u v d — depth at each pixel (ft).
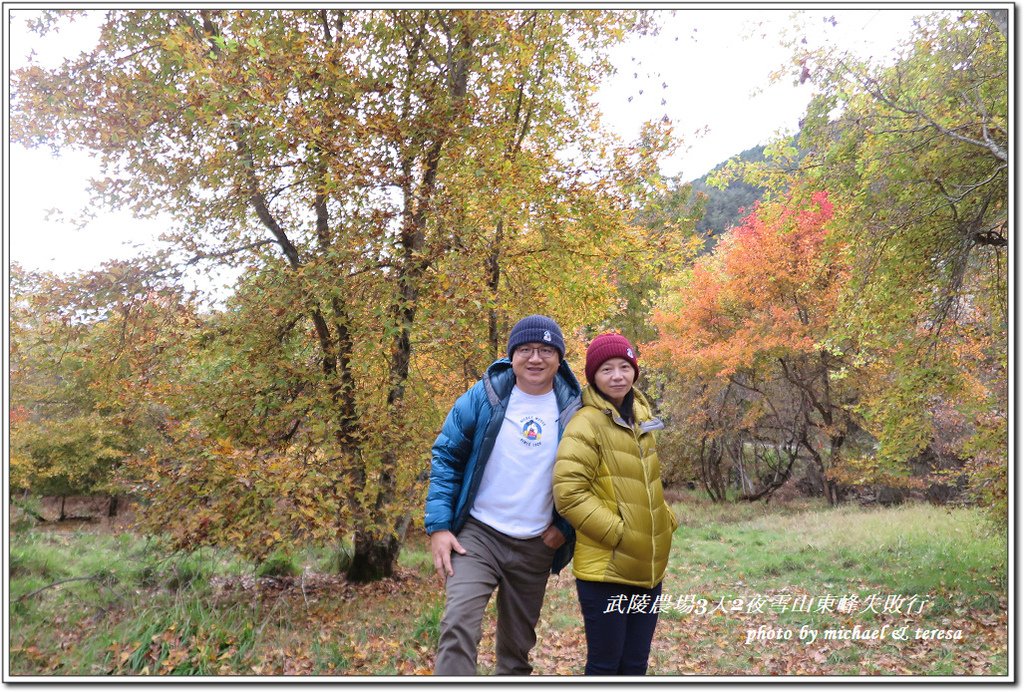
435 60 31.12
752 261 58.44
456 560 8.71
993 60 26.03
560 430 9.15
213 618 15.69
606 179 31.96
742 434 77.20
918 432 30.35
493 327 31.68
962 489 48.73
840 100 28.55
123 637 13.82
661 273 38.52
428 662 15.16
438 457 9.05
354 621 19.66
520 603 9.11
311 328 29.58
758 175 35.45
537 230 32.17
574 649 17.83
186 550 21.70
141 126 24.95
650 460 8.87
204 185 26.50
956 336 29.91
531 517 8.91
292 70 24.11
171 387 26.27
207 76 22.61
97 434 59.72
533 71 32.94
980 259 29.14
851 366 55.52
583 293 35.45
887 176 28.91
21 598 17.80
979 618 20.20
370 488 25.59
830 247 36.47
